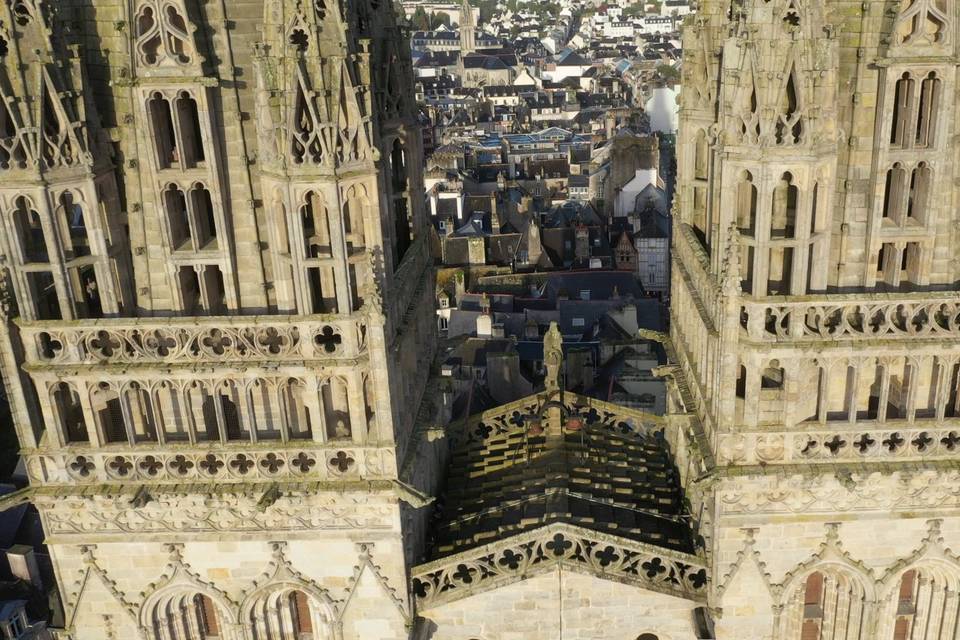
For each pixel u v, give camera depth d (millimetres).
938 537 41312
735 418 40562
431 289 52562
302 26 35938
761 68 36125
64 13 37656
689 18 46031
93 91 38688
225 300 40594
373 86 38031
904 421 39812
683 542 47000
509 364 112250
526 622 43812
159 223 39031
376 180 37562
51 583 85250
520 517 47312
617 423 60344
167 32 36719
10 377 40031
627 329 136375
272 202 38250
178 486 41219
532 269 183000
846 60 37406
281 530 41750
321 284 40719
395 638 43312
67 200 38812
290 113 36406
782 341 38656
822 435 40000
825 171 37406
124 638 44156
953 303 38031
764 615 42688
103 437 41188
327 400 41375
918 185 39000
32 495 41219
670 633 43969
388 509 41062
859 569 41875
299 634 45250
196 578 42812
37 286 39781
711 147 42031
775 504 40875
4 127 37344
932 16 36125
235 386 40906
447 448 57531
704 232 48125
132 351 39875
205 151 37969
